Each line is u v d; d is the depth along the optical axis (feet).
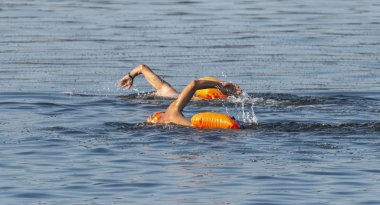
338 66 218.38
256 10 319.88
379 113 153.58
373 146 126.31
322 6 333.62
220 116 137.90
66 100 170.09
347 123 140.97
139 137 132.77
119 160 119.65
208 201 101.76
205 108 159.94
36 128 140.26
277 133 134.51
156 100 169.99
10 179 110.93
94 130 138.21
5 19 294.25
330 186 107.55
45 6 330.13
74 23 286.05
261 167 115.85
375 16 306.14
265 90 188.34
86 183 109.19
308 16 304.91
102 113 155.22
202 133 134.31
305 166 116.16
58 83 194.08
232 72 210.18
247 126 139.13
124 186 107.86
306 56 231.91
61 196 103.81
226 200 102.06
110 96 176.76
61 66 216.33
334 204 100.48
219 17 301.22
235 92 141.28
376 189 106.22
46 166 116.98
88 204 100.63
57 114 153.99
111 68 214.69
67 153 123.65
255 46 246.06
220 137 131.85
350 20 296.10
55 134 135.54
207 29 274.77
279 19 297.12
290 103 163.84
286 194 104.37
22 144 128.88
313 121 145.18
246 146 126.52
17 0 348.18
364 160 118.93
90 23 286.46
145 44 248.11
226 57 229.45
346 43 251.60
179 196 103.71
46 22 288.30
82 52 235.81
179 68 215.10
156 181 109.91
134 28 275.80
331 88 190.19
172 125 139.33
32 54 231.91
